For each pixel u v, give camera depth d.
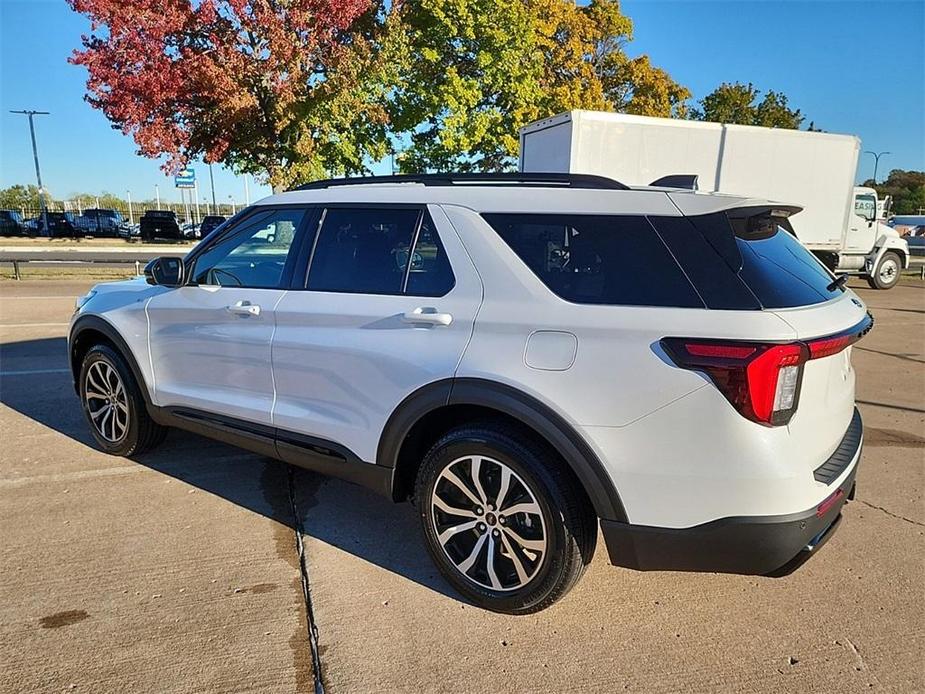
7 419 5.16
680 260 2.42
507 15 19.70
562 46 25.34
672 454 2.32
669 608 2.82
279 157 19.38
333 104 17.67
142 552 3.20
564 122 11.66
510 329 2.58
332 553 3.24
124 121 16.83
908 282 19.30
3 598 2.79
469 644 2.57
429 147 20.88
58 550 3.20
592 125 11.59
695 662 2.48
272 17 15.77
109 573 3.01
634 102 30.44
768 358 2.19
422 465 2.89
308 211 3.39
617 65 30.34
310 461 3.28
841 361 2.63
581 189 2.70
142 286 4.16
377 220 3.11
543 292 2.57
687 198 2.55
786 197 14.02
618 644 2.58
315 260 3.29
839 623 2.72
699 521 2.33
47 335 8.58
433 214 2.92
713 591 2.96
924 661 2.49
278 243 3.50
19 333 8.70
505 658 2.49
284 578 3.01
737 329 2.24
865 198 16.27
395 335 2.88
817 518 2.34
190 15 15.84
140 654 2.47
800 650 2.55
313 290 3.24
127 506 3.69
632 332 2.36
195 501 3.78
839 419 2.63
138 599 2.81
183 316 3.76
